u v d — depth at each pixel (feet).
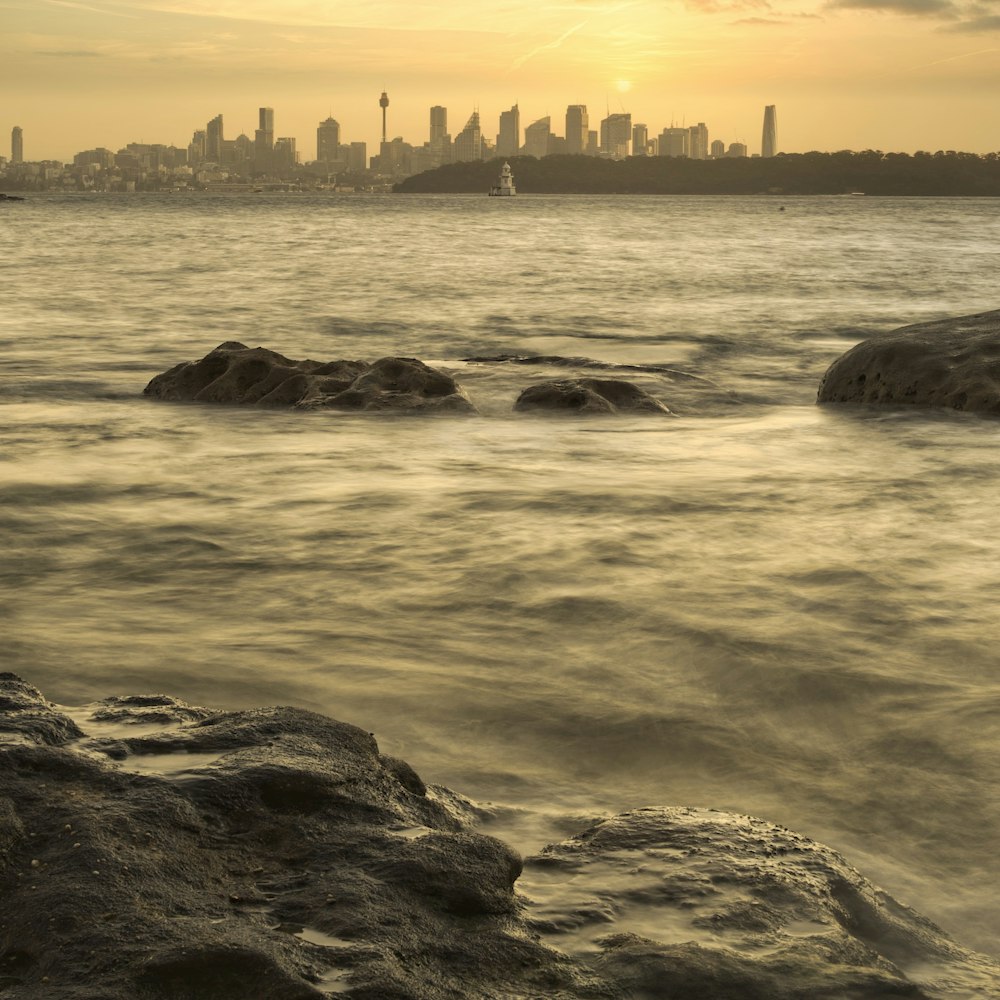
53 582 22.12
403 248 183.62
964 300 98.89
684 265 144.36
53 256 152.87
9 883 8.09
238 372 46.75
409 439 38.22
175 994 7.00
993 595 21.31
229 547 24.58
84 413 43.37
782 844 10.37
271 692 16.62
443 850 8.86
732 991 7.75
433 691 16.74
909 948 9.14
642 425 41.34
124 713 11.39
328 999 6.97
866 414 43.60
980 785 14.06
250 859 8.70
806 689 16.98
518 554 23.91
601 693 16.78
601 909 8.85
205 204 643.86
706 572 22.70
